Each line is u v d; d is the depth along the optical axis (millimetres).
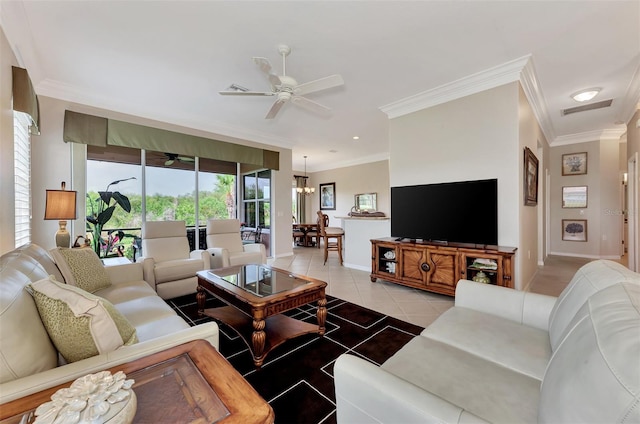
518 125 2967
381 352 2068
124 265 2641
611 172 5449
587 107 4062
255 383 1725
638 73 3084
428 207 3578
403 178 3971
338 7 2078
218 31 2354
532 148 3715
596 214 5539
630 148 4133
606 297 886
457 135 3424
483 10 2123
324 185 9750
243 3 2035
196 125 4770
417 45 2568
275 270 2859
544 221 5195
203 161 5109
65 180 3549
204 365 983
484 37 2457
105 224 3986
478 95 3246
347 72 3053
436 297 3326
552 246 6000
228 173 5523
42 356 970
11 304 958
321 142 6336
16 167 2561
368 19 2211
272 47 2588
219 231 4254
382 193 7988
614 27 2320
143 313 1755
